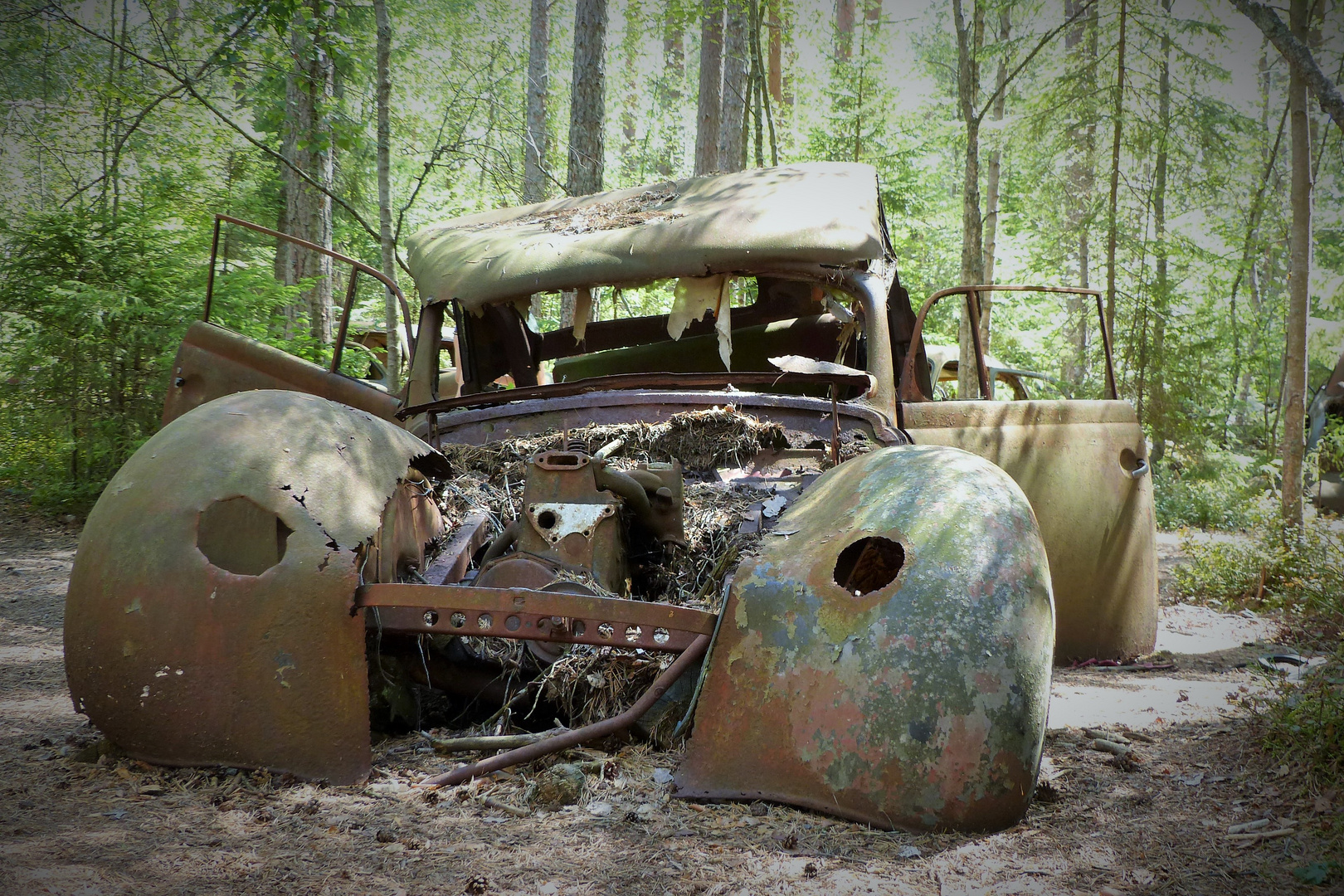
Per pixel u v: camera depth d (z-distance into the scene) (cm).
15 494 1092
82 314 1004
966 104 1385
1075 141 1714
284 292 1125
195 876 220
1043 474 489
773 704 259
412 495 328
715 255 463
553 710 318
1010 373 1306
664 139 2928
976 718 247
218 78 1645
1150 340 1549
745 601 270
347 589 272
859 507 282
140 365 1070
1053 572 489
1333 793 277
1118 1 1560
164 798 260
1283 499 965
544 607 267
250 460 288
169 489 284
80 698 281
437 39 2027
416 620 277
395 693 308
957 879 225
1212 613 704
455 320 546
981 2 1415
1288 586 685
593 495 313
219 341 499
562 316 1283
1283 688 358
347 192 1711
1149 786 298
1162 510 1356
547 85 2258
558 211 583
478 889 215
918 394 482
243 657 269
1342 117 859
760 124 1534
